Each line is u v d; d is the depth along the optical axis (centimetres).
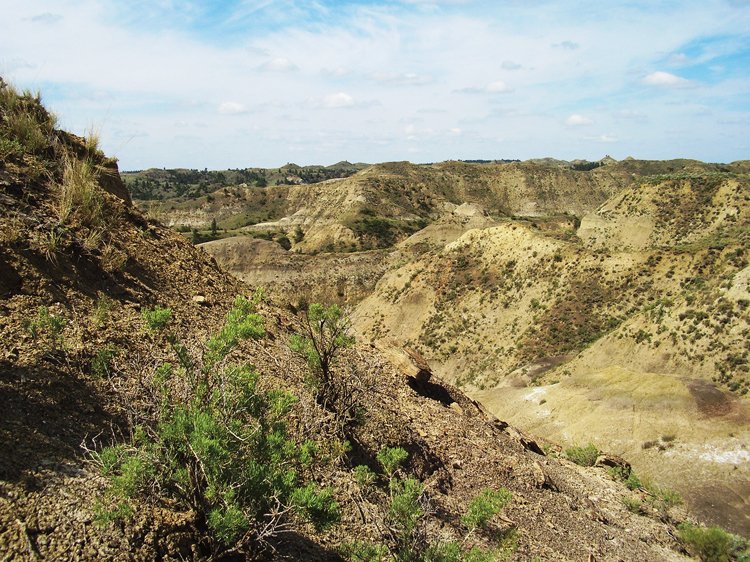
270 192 15288
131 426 344
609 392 3719
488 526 639
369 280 8775
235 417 375
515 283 6331
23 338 423
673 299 4678
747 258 5169
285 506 343
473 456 820
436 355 6041
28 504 291
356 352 951
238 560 338
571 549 702
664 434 3222
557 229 10475
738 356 3716
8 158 628
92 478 330
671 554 945
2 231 506
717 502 2703
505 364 5428
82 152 809
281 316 831
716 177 8469
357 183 14425
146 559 296
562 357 5116
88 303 522
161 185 19088
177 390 393
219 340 387
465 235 7300
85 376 423
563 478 1085
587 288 5800
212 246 9312
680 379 3569
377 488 561
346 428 610
